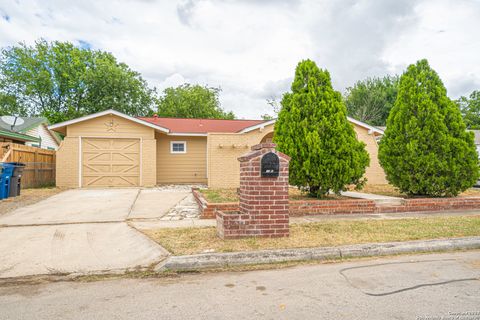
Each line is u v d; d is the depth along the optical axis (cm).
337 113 892
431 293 362
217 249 514
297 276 427
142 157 1524
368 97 3938
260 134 1491
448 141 945
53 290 380
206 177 1764
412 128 963
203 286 391
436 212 909
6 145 1219
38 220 747
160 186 1539
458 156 951
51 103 3441
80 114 3172
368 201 884
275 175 589
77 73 3266
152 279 420
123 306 332
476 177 969
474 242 592
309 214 841
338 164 873
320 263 489
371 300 343
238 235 579
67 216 793
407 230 654
